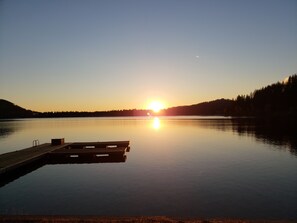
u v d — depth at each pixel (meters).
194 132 62.66
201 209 13.25
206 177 19.59
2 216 9.28
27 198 15.51
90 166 24.89
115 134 62.41
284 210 13.05
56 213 13.03
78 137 56.31
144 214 12.73
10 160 22.83
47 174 21.94
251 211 12.95
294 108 119.06
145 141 45.06
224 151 32.16
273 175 20.03
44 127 100.00
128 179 19.45
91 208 13.61
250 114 148.62
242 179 18.95
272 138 44.62
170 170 22.11
